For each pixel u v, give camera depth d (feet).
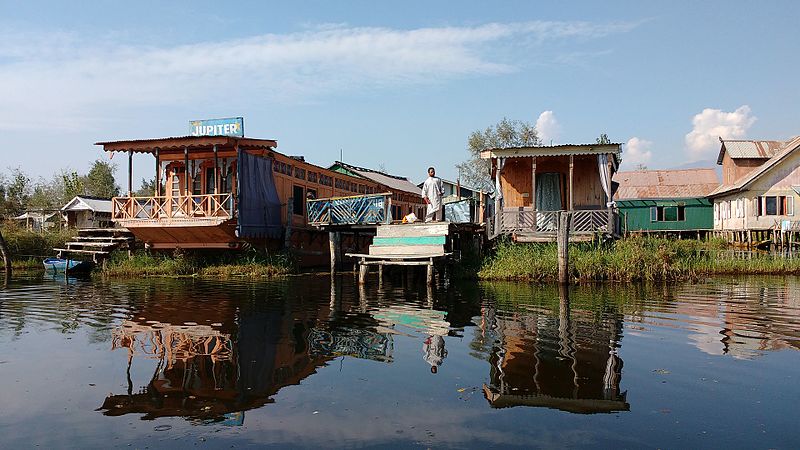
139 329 27.86
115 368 20.40
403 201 115.03
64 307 36.22
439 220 57.21
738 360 20.63
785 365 19.89
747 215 104.12
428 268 46.32
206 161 66.85
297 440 13.55
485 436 13.61
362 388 17.61
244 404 16.26
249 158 62.64
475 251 59.52
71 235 86.89
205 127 66.49
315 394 17.06
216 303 37.29
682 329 26.50
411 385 17.85
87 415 15.52
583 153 55.88
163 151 66.18
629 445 12.98
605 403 15.93
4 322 30.37
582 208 61.93
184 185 67.56
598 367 19.74
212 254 68.08
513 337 24.95
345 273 64.08
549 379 18.38
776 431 13.78
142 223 61.93
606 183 55.16
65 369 20.35
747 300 36.45
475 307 34.27
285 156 71.31
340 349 22.97
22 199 162.30
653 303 35.14
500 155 57.62
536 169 63.98
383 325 28.37
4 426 14.73
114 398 16.98
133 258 64.75
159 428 14.48
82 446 13.38
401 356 21.66
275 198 69.15
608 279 48.88
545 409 15.52
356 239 68.08
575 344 23.40
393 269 61.41
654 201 123.85
